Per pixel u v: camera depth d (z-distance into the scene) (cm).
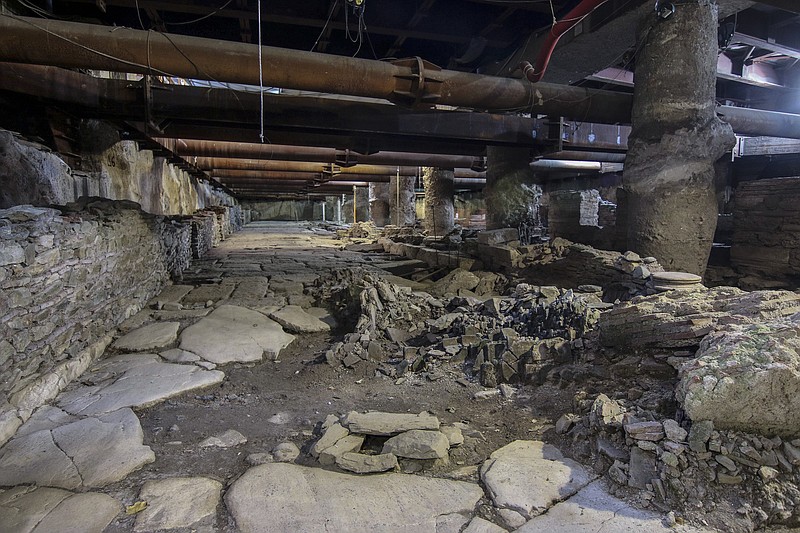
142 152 953
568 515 232
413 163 1143
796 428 245
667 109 573
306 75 530
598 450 278
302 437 323
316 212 3925
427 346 503
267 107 677
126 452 292
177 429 332
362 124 718
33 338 354
